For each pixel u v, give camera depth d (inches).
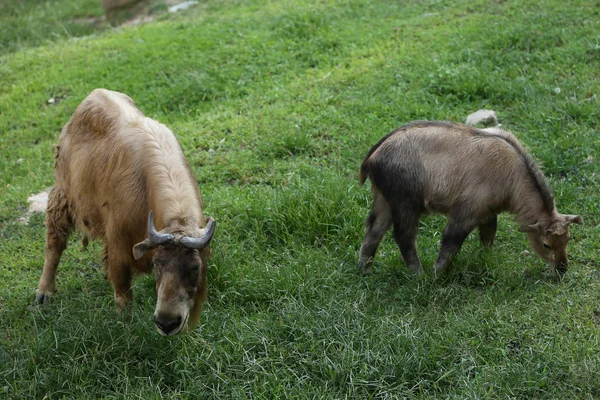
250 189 281.6
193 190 196.1
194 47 413.7
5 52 478.9
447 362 194.2
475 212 226.2
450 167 226.1
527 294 220.7
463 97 334.6
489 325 206.2
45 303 236.5
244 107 349.4
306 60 391.5
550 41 370.0
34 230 279.7
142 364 196.4
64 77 405.7
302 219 258.2
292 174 287.1
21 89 398.0
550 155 284.8
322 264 236.8
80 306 225.8
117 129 211.3
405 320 208.2
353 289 228.2
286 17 434.9
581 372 185.2
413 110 324.8
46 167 324.2
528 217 226.7
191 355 198.8
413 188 227.9
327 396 182.1
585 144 288.5
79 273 254.2
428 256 245.0
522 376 185.5
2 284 247.6
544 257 229.1
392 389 185.0
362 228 255.3
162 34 447.5
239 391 185.9
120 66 407.5
